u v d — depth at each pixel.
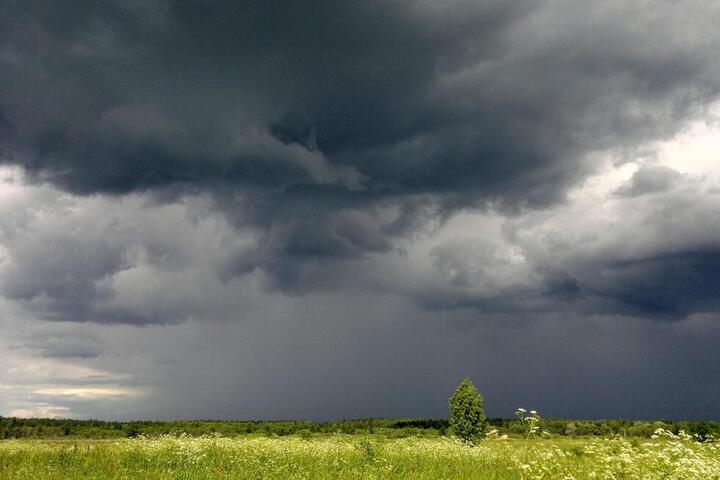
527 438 16.67
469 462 19.59
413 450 23.94
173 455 21.45
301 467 19.22
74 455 20.50
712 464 12.66
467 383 50.97
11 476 16.34
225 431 80.31
